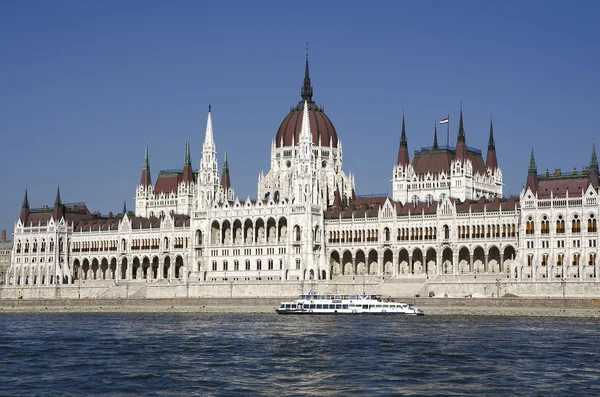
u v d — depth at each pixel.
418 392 116.06
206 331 190.75
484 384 120.88
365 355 147.25
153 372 132.12
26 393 117.19
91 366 138.00
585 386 119.31
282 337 175.62
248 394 116.19
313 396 114.62
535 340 165.25
